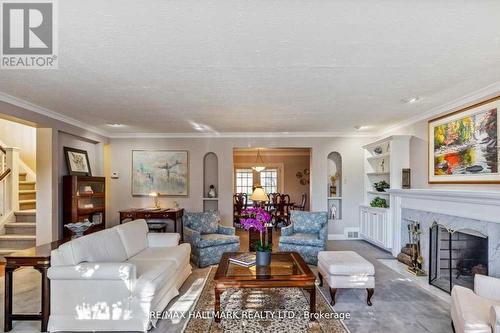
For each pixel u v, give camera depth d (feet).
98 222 19.36
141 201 22.26
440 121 14.52
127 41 7.59
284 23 6.77
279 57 8.61
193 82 10.74
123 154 22.31
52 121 15.71
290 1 5.93
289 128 20.42
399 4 6.04
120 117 16.71
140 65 9.16
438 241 13.33
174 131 21.50
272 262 11.34
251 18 6.56
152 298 8.95
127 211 19.92
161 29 7.00
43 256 8.89
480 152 11.93
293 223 18.33
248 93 12.14
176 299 11.22
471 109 12.41
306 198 34.06
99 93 12.10
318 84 11.00
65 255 8.92
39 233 15.64
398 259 16.52
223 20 6.63
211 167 23.07
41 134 15.74
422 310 10.26
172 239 14.02
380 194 21.17
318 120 17.67
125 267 8.80
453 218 12.32
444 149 14.21
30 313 9.86
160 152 22.30
